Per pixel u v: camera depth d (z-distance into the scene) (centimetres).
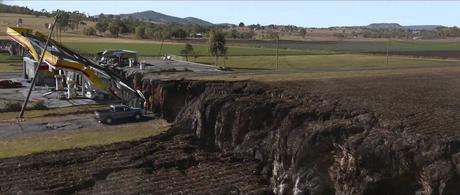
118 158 4678
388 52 14000
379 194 3966
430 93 5609
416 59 11362
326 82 6297
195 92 6291
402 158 3888
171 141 5369
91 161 4575
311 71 7725
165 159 4741
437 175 3656
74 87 7775
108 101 7331
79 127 5791
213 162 4822
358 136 4222
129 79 8006
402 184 3916
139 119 6309
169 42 18800
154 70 8269
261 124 5119
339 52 14762
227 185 4278
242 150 5056
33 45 8344
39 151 4762
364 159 4025
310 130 4497
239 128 5159
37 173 4253
